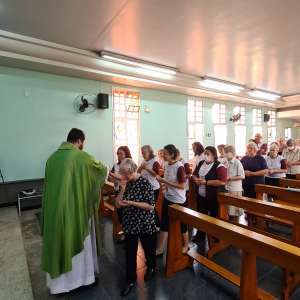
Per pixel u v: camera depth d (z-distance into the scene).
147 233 2.19
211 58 4.85
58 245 1.95
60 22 3.38
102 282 2.32
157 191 3.26
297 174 5.18
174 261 2.44
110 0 2.83
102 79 5.46
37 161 4.87
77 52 4.34
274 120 10.48
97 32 3.69
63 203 1.97
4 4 2.91
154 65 5.14
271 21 3.33
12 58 4.00
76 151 2.11
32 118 4.79
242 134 9.12
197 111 7.61
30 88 4.75
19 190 4.58
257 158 3.88
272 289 2.21
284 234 3.44
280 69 5.61
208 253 2.75
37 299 2.08
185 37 3.85
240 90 7.52
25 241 3.21
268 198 4.28
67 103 5.19
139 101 6.28
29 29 3.60
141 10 3.04
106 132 5.75
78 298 2.09
